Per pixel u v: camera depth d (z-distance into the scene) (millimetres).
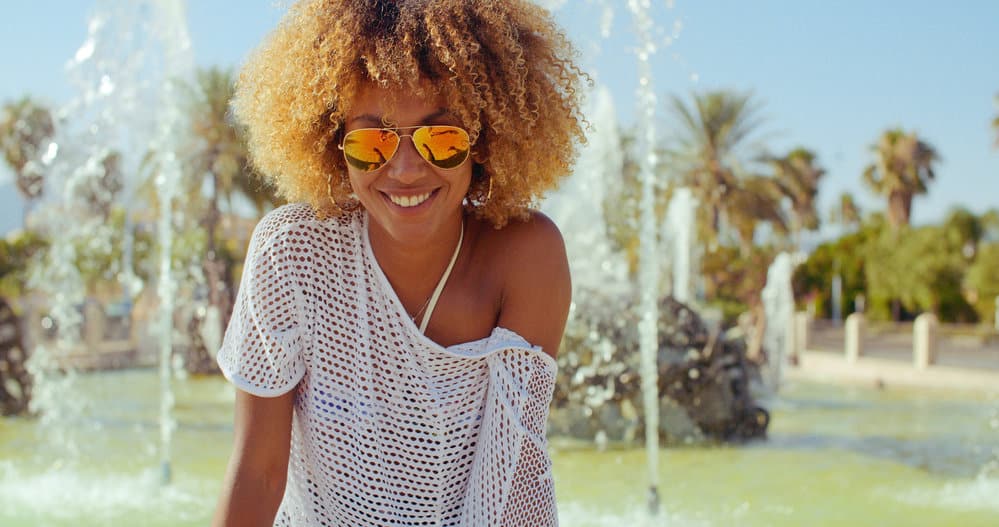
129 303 16328
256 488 1376
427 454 1382
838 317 40906
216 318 12727
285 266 1356
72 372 9742
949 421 8398
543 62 1456
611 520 4242
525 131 1407
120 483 4938
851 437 7176
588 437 6676
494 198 1448
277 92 1411
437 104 1333
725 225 24719
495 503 1322
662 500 4684
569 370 6711
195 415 8125
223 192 18047
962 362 16594
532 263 1419
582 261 8367
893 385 13016
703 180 23656
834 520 4242
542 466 1356
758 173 23859
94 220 11352
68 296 9930
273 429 1385
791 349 17578
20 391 7879
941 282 37938
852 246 43781
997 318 34438
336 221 1384
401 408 1371
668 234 15312
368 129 1312
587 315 6750
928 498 4785
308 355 1378
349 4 1340
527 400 1347
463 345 1369
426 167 1312
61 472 5203
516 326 1407
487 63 1370
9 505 4398
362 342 1358
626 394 6633
